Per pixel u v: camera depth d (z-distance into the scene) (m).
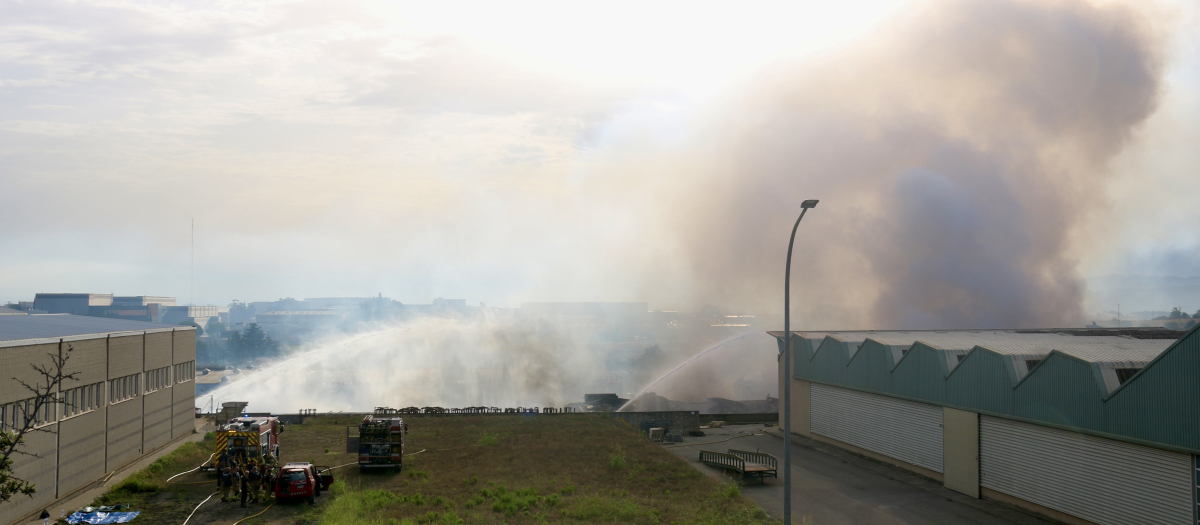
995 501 32.78
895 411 40.81
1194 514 23.48
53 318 47.22
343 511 29.08
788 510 21.83
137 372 41.12
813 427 50.62
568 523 28.56
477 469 39.88
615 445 47.31
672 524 28.38
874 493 34.53
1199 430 23.17
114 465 37.75
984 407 33.41
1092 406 27.48
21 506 28.16
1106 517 26.91
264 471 33.31
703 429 56.34
